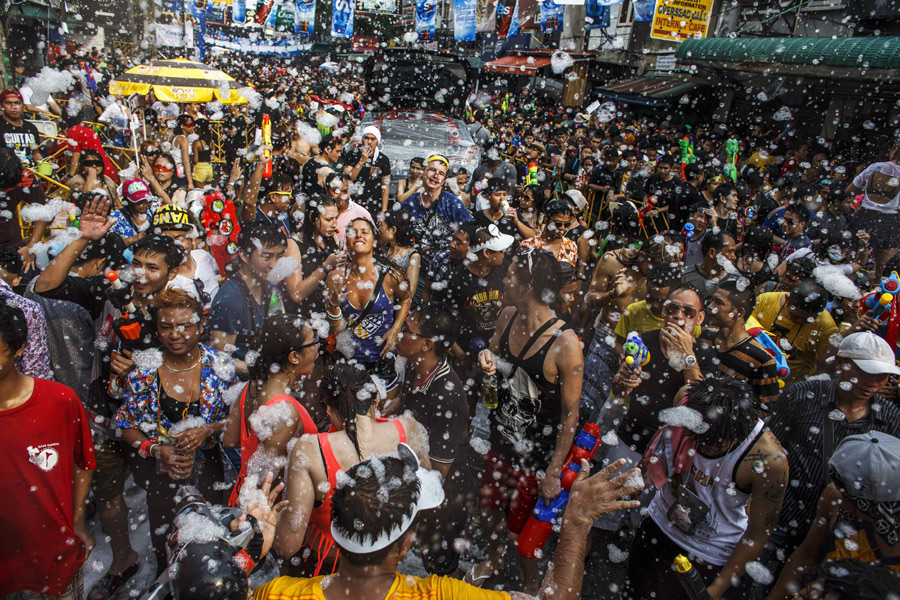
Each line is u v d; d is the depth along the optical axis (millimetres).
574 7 14328
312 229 3582
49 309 2289
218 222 3154
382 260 2867
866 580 1018
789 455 2102
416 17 18250
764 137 9570
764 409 2322
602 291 3211
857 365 1912
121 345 2000
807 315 2652
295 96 12133
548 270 2088
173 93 7602
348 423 1730
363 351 2852
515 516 2285
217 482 2219
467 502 2326
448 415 2203
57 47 14359
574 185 7004
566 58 13375
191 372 2016
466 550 2541
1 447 1562
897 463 1415
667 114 11406
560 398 2205
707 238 2871
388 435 1786
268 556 2303
